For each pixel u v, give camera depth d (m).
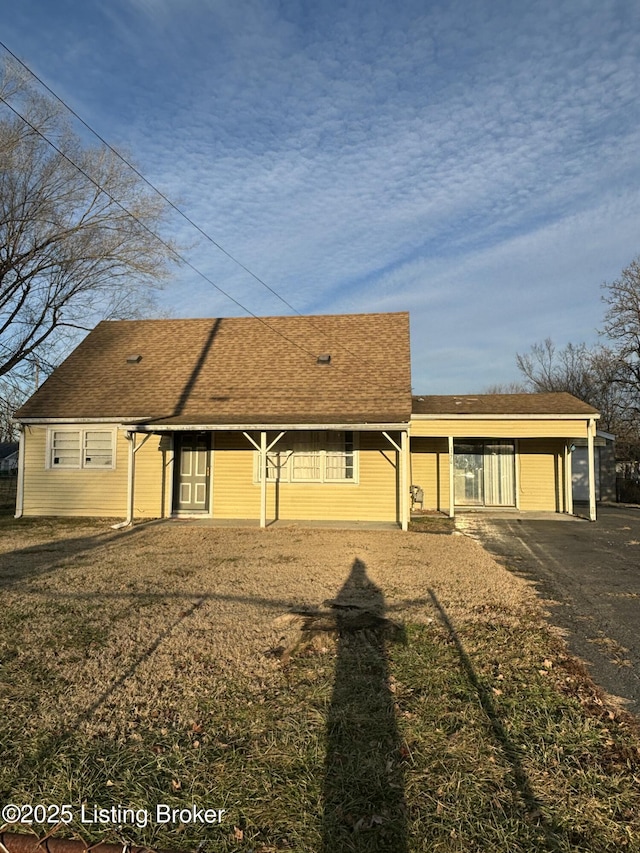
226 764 3.12
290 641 5.05
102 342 18.17
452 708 3.78
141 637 5.18
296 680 4.23
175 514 15.14
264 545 10.59
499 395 19.08
